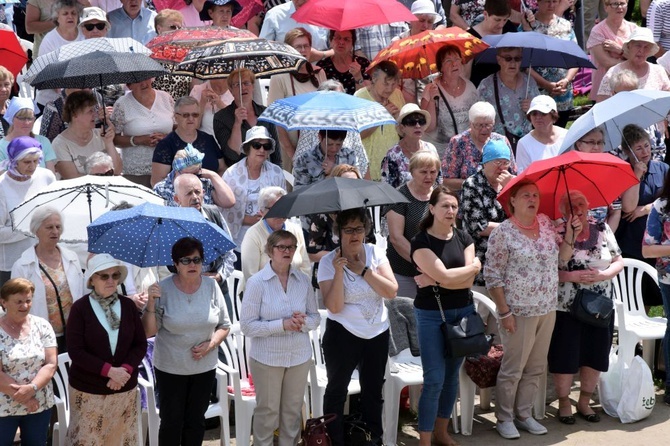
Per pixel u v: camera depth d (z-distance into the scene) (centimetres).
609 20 3425
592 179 2270
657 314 2908
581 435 2275
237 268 2512
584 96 3850
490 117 2612
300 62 2805
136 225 1961
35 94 3097
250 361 2009
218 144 2700
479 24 3216
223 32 2811
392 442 2183
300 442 2072
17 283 1845
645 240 2419
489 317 2450
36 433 1889
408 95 3042
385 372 2170
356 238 2005
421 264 2073
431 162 2314
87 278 1894
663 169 2756
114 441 1886
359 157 2681
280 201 1933
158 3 3353
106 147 2612
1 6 3303
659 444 2227
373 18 2853
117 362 1866
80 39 2991
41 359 1875
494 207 2389
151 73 2623
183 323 1920
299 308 2000
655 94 2591
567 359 2308
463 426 2273
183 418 1961
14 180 2286
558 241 2286
